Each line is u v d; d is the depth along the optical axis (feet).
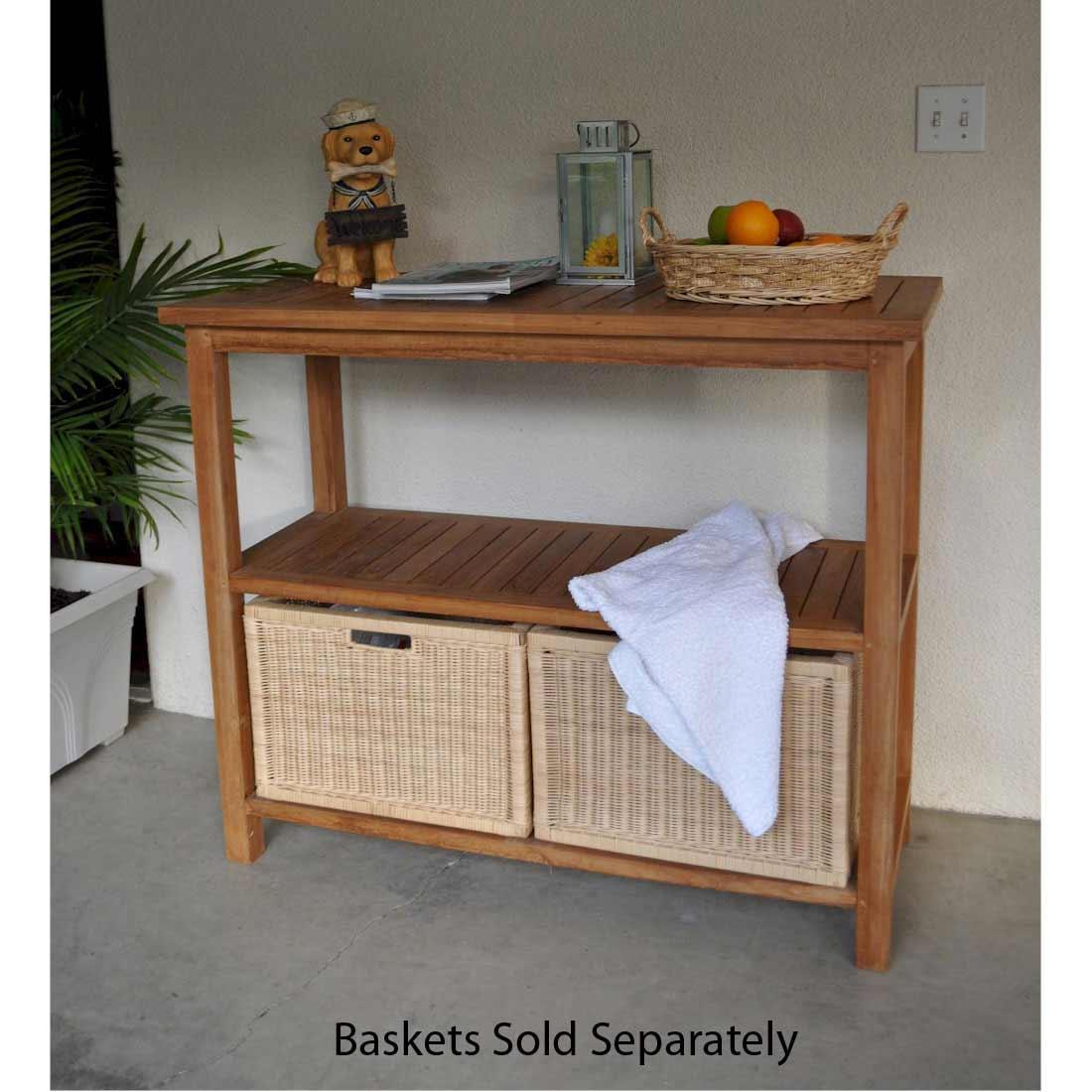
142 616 11.09
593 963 6.68
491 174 7.81
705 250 6.14
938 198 7.03
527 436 8.13
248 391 8.66
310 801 7.45
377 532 7.91
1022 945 6.70
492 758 6.96
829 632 6.17
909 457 7.11
